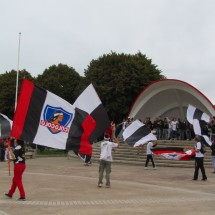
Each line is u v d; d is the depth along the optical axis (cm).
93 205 1083
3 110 6266
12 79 6266
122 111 5153
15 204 1087
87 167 2359
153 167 2253
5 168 2266
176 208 1048
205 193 1357
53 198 1199
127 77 5047
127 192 1349
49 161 2914
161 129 3195
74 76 6391
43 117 1189
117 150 2819
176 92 3988
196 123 2188
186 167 2347
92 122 1296
